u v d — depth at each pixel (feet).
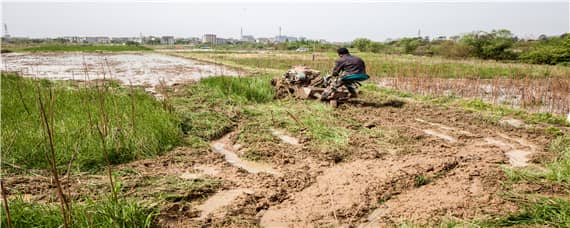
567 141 18.22
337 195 12.29
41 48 145.59
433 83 39.91
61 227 9.02
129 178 13.32
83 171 13.82
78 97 23.39
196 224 10.37
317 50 161.38
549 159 15.83
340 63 26.05
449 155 16.29
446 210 11.12
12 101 21.15
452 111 25.86
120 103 21.90
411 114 24.99
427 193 12.40
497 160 15.62
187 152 16.55
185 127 19.89
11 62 74.74
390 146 17.76
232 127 21.01
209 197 12.28
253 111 24.64
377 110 26.07
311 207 11.50
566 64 79.56
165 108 22.31
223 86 31.27
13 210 9.64
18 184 12.51
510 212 10.85
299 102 27.89
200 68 63.41
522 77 49.88
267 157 16.20
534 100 30.81
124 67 65.31
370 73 50.90
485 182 13.17
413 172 13.85
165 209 10.94
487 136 19.89
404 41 172.45
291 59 89.20
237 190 12.80
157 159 15.48
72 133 15.87
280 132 20.27
